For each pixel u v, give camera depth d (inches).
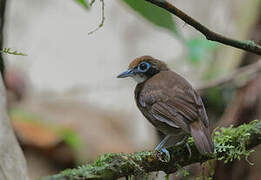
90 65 610.5
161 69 337.7
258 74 468.4
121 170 217.8
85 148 534.0
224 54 548.4
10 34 619.5
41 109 566.9
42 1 644.7
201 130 263.3
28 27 628.7
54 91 589.3
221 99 571.8
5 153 172.2
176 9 205.0
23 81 587.5
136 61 336.5
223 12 578.9
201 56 375.6
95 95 592.1
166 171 251.1
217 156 257.3
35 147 527.2
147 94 308.2
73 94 587.5
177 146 255.8
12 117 539.8
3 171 168.2
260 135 258.7
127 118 572.1
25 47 616.4
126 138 555.5
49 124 546.9
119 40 623.2
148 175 239.3
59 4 647.1
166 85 305.3
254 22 525.0
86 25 633.6
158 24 260.2
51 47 621.3
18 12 634.8
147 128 566.9
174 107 288.8
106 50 617.9
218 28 579.5
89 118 564.7
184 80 312.0
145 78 334.6
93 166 210.8
